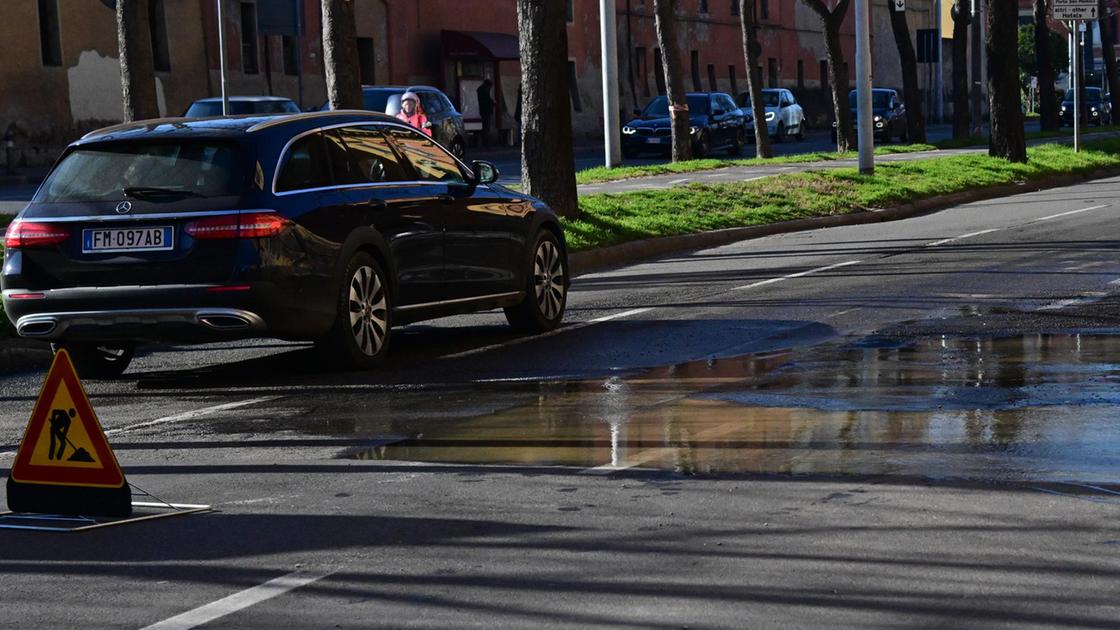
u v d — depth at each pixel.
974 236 28.86
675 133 53.97
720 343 16.75
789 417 12.20
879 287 21.44
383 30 76.62
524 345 17.55
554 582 7.97
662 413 12.62
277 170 15.38
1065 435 11.16
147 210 15.13
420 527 9.20
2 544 9.19
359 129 16.77
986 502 9.34
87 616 7.67
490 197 18.22
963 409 12.29
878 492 9.66
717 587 7.79
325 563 8.49
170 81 64.88
